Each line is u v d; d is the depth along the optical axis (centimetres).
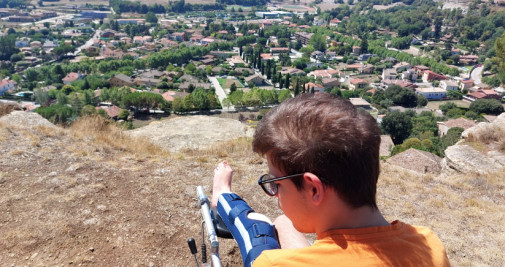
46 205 449
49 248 378
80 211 442
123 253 380
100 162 586
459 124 4788
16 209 437
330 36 16262
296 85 8100
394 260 89
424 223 558
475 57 12200
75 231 405
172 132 1130
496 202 677
